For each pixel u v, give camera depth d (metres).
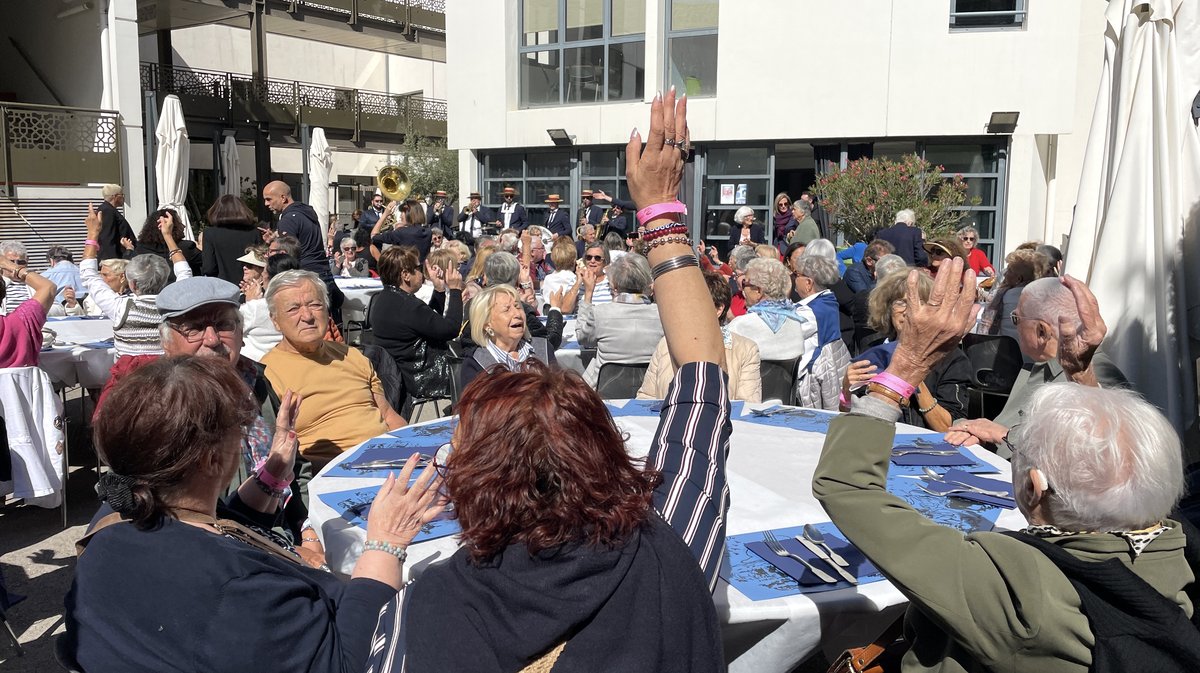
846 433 1.53
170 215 7.21
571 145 15.19
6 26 17.62
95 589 1.47
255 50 22.30
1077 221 3.95
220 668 1.42
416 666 0.96
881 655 1.74
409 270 5.64
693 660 0.99
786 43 13.18
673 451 1.23
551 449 0.99
